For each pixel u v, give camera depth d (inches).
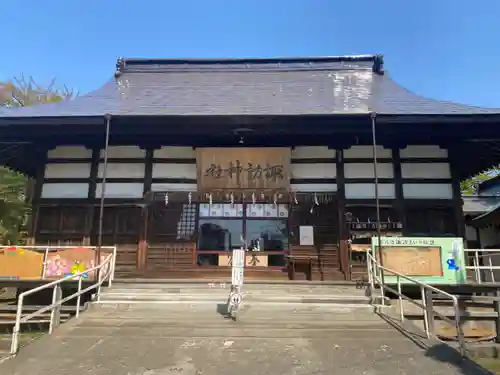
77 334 237.8
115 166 457.1
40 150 458.3
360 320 271.4
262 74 611.8
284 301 313.6
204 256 436.1
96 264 359.3
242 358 201.0
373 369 187.5
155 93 530.9
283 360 198.4
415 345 218.8
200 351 210.4
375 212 435.8
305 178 448.1
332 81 574.2
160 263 433.1
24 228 764.0
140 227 439.5
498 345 270.5
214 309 297.4
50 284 253.9
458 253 357.7
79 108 448.1
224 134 425.7
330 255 431.2
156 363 195.2
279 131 407.5
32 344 221.3
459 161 464.8
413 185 440.1
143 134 420.5
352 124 392.8
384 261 356.8
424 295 280.2
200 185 438.0
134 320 267.3
